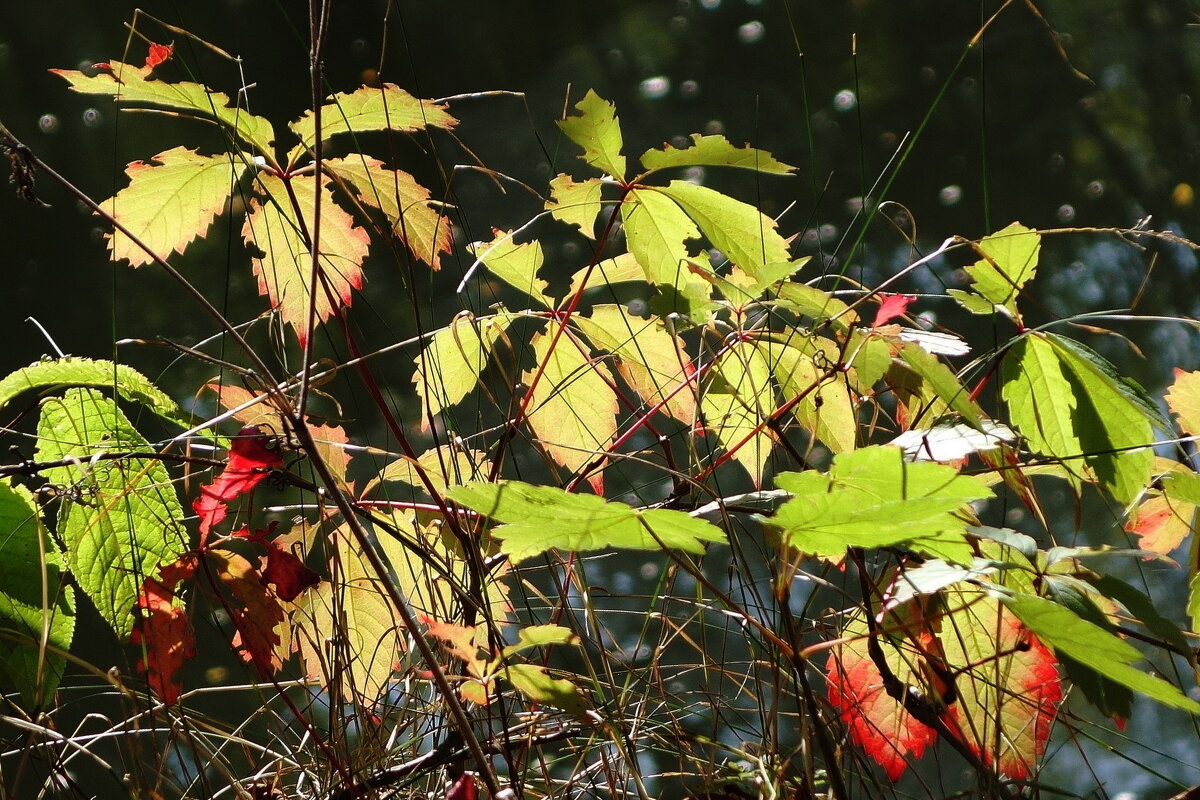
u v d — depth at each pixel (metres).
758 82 10.42
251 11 9.37
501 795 1.92
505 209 8.95
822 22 10.55
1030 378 2.02
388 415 2.08
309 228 2.12
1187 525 2.06
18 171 1.97
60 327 7.42
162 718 2.05
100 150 8.58
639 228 2.11
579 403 2.13
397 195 2.10
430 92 10.50
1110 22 10.40
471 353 2.12
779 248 2.09
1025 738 2.02
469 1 10.98
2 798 1.99
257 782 2.04
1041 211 9.13
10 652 2.04
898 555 1.98
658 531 1.90
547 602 2.07
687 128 10.15
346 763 2.02
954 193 9.14
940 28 10.40
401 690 2.06
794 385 2.08
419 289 6.64
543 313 2.13
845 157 9.41
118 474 2.06
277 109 9.15
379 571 1.94
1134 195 9.28
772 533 1.95
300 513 2.10
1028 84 10.01
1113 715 1.95
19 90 8.89
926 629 2.00
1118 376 2.00
